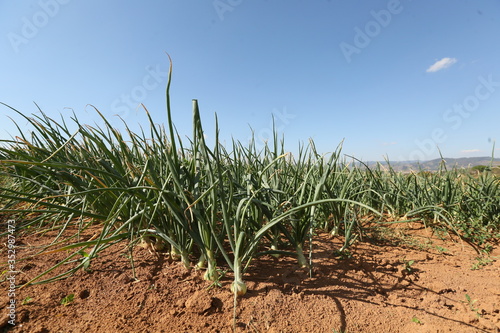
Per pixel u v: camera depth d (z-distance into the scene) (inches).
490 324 54.1
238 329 52.7
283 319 55.4
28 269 71.2
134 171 74.1
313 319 55.7
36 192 103.8
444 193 110.9
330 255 81.4
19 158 80.7
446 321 55.4
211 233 66.2
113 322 53.6
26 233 93.4
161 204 71.3
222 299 60.1
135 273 69.1
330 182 105.7
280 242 81.7
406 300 62.4
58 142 85.7
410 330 53.2
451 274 73.2
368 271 73.9
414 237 98.7
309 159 89.9
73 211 64.6
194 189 69.4
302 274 70.4
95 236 84.4
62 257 77.3
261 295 61.6
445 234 100.9
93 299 60.3
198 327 53.0
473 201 109.5
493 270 75.9
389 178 124.3
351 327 53.9
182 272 69.6
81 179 79.8
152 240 82.0
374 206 128.0
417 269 75.7
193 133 63.6
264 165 105.3
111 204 78.4
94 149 89.6
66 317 54.6
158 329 52.2
